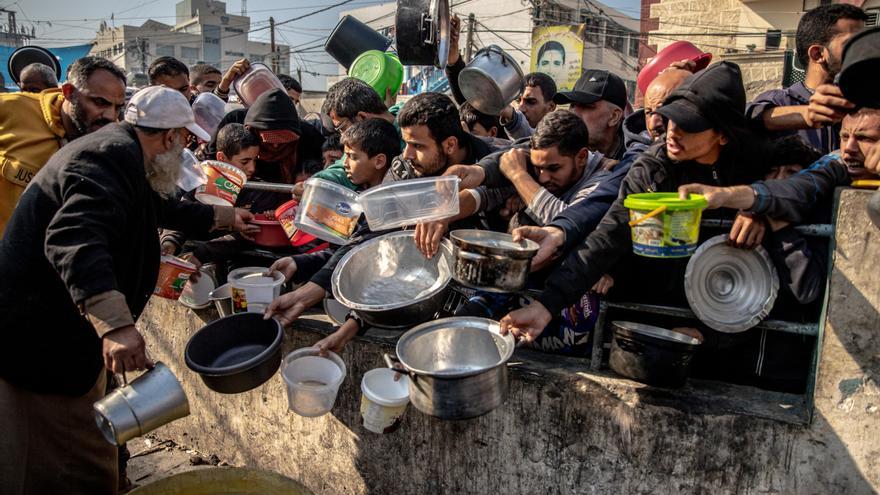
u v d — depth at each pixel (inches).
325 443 118.0
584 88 130.6
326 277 100.9
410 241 100.4
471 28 746.8
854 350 74.7
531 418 93.5
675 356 80.9
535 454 94.1
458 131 105.7
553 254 86.9
